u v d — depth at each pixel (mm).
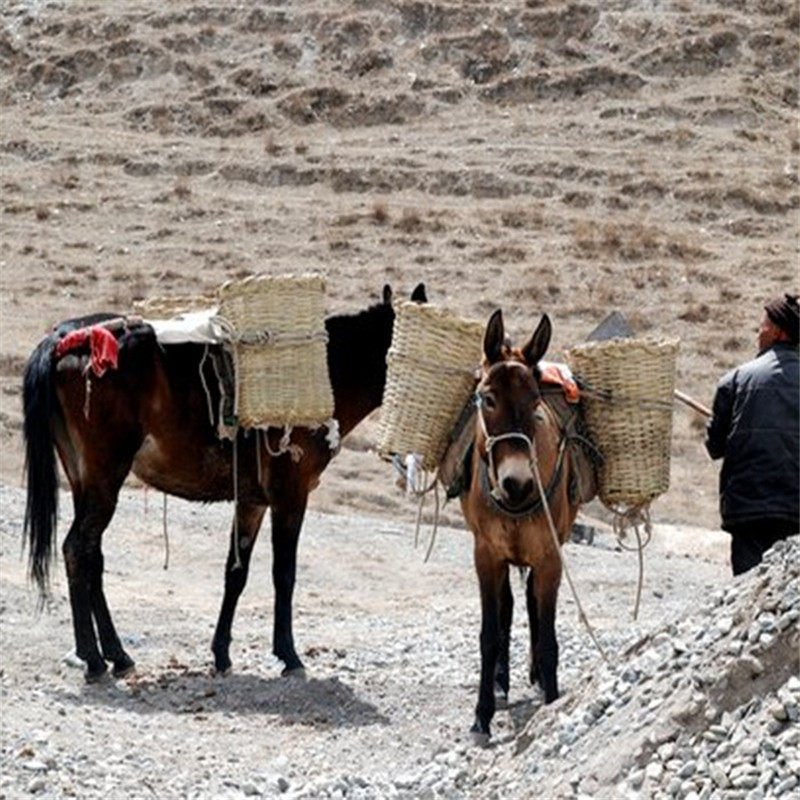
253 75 63438
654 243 50312
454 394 12094
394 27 65312
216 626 15703
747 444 11555
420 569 21531
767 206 53719
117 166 58000
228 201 54594
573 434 12109
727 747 8938
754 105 59906
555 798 9289
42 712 12312
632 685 9953
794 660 9188
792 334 11695
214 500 14266
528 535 11641
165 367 13758
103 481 13688
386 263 49312
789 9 64938
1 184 56312
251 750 11844
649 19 64375
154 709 12961
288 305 13750
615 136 58250
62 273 49000
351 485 30688
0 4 69188
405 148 58156
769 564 10047
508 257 49625
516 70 62625
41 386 13656
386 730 12391
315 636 16203
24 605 16484
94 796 10297
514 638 15789
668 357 12414
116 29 66875
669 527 26641
